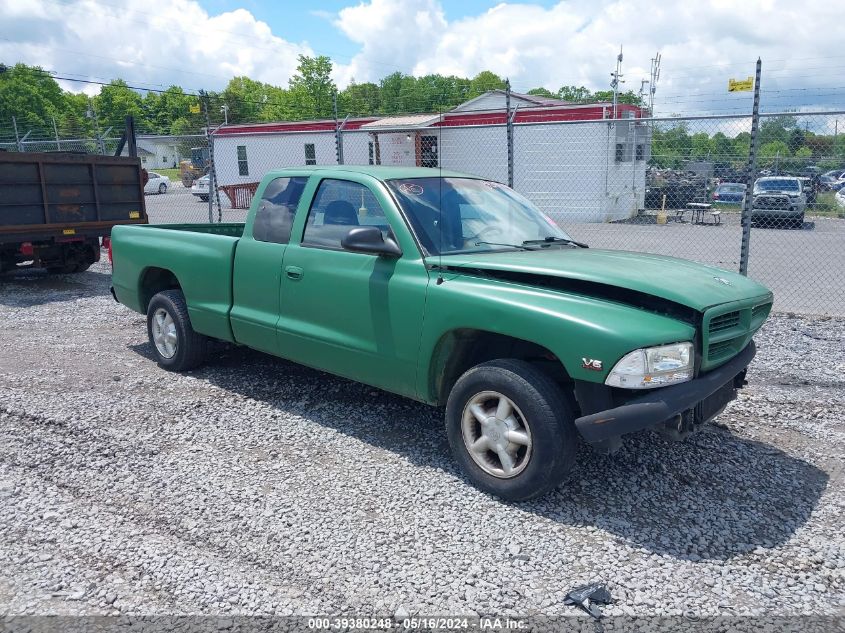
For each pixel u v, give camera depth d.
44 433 4.88
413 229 4.41
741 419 5.19
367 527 3.62
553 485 3.76
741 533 3.60
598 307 3.67
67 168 10.82
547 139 19.50
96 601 3.02
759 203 13.42
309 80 70.38
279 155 27.23
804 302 9.79
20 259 11.36
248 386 5.91
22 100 80.62
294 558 3.34
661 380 3.53
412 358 4.27
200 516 3.73
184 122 80.00
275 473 4.25
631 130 17.11
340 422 5.09
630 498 3.95
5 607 2.97
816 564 3.32
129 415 5.22
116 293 6.95
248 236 5.47
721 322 3.87
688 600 3.04
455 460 4.40
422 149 23.09
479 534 3.56
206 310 5.78
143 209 12.13
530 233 4.96
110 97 97.06
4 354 7.05
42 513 3.77
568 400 3.80
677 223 17.80
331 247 4.84
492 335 4.22
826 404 5.49
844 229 13.21
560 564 3.30
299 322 5.01
